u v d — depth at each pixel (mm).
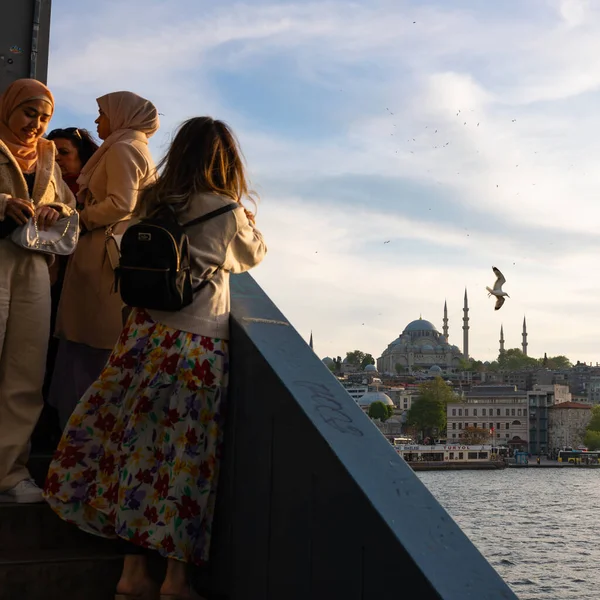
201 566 2842
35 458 3615
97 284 3689
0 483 3129
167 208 2771
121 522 2664
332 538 2191
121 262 2688
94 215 3627
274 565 2457
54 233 3291
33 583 2762
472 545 1988
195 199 2799
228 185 2910
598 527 84562
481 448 169625
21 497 3094
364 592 2057
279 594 2424
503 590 1877
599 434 183875
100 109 3840
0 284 3197
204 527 2736
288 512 2402
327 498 2223
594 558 66375
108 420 2838
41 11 5328
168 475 2660
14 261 3250
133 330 2777
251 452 2629
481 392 196375
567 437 187500
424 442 187750
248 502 2631
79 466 2852
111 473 2781
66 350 3842
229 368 2816
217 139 2857
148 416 2711
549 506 102500
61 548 3045
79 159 4336
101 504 2766
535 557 67188
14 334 3240
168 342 2707
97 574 2822
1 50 5156
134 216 2936
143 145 3744
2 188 3295
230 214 2822
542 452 188625
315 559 2262
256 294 3082
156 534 2625
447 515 2070
